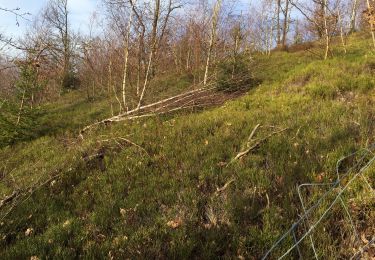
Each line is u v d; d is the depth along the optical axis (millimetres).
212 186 5770
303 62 18750
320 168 5676
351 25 27062
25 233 5125
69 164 7531
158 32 15477
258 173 5746
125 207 5422
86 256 4262
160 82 18688
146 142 8305
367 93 9594
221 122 9078
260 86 13898
